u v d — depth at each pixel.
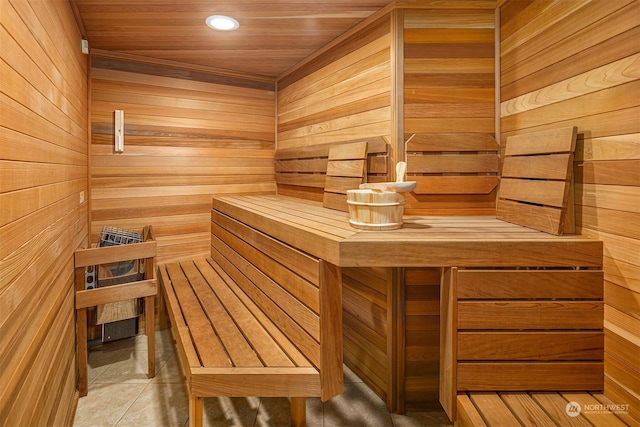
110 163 2.64
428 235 1.36
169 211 2.87
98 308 2.29
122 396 1.98
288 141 3.06
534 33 1.62
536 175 1.51
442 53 1.88
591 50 1.32
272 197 2.98
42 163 1.28
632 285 1.18
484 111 1.89
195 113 2.94
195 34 2.31
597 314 1.29
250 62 2.86
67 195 1.74
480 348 1.30
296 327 1.49
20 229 1.04
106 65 2.60
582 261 1.29
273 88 3.26
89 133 2.50
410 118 1.89
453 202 1.90
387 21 1.95
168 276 2.44
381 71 2.00
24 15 1.09
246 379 1.31
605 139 1.27
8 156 0.95
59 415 1.54
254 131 3.20
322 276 1.32
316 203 2.49
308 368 1.34
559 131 1.40
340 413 1.88
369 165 2.04
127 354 2.44
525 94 1.68
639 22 1.14
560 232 1.36
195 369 1.32
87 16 2.05
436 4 1.87
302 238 1.47
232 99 3.09
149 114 2.76
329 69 2.46
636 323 1.17
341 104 2.35
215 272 2.54
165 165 2.84
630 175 1.18
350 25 2.19
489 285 1.29
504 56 1.83
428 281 1.88
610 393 1.26
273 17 2.08
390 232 1.42
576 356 1.29
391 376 1.89
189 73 2.90
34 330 1.17
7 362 0.93
